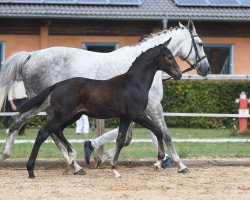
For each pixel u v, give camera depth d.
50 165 16.34
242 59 31.83
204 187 13.00
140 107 14.28
